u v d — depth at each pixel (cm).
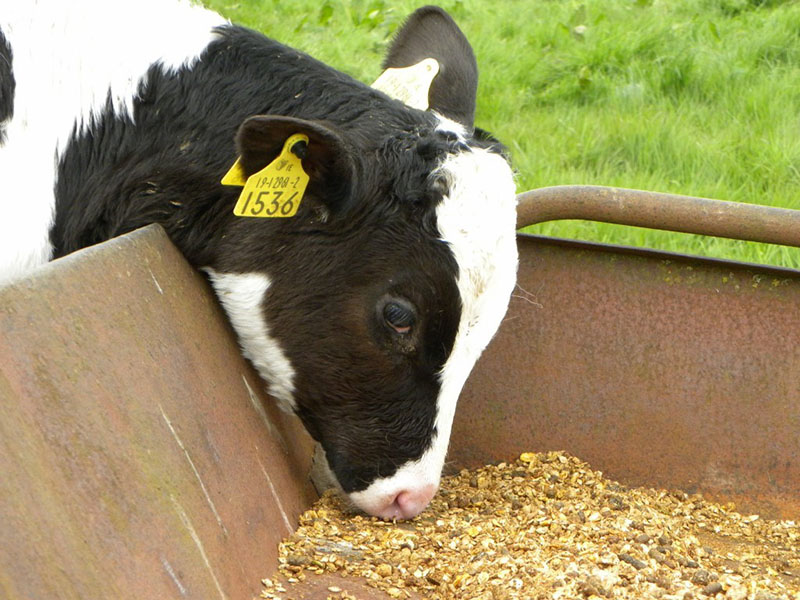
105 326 230
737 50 761
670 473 370
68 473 198
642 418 371
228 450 262
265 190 280
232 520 249
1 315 199
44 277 217
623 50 766
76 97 317
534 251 369
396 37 386
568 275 369
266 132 267
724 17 854
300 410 317
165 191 311
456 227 297
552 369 374
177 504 226
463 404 379
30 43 317
